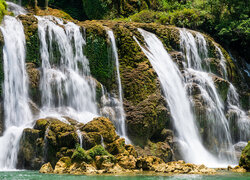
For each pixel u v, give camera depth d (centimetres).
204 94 2134
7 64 1711
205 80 2209
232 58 2947
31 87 1770
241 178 1153
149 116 1855
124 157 1371
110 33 2086
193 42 2555
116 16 3047
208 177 1163
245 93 2609
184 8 3120
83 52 2025
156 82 2002
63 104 1822
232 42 3064
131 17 2908
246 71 2964
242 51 3083
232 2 3125
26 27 1870
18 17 1897
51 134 1423
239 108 2508
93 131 1445
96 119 1503
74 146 1382
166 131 1922
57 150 1395
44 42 1900
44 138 1428
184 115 2080
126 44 2092
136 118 1845
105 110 1894
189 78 2248
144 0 3222
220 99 2255
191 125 2073
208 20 2995
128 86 1970
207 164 1884
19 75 1756
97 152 1321
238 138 2316
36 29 1877
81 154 1286
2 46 1705
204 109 2086
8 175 1186
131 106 1909
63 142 1394
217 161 2048
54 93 1800
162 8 3284
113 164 1298
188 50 2503
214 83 2244
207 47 2620
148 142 1839
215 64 2536
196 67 2517
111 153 1426
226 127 2223
